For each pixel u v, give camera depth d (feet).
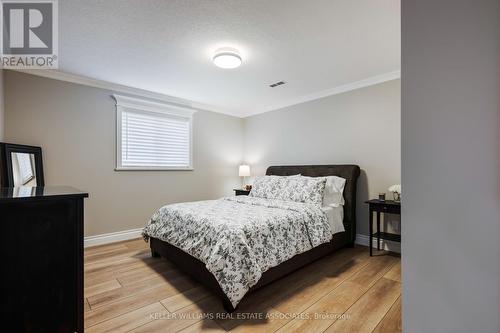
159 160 13.23
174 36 7.36
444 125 3.03
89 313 5.90
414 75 3.24
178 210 8.79
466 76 2.89
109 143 11.53
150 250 10.44
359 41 7.68
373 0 5.78
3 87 8.94
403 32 3.34
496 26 2.71
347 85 11.56
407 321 3.32
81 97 10.78
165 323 5.55
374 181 10.88
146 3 5.86
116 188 11.70
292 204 9.45
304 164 13.57
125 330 5.30
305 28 6.95
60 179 10.22
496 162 2.71
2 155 8.36
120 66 9.52
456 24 2.95
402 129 3.34
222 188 16.06
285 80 11.05
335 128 12.25
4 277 3.15
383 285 7.34
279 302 6.42
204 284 6.70
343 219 10.87
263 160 15.90
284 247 7.31
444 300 3.05
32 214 3.32
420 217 3.21
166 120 13.50
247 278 6.01
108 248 10.68
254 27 6.91
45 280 3.41
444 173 3.03
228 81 11.14
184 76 10.56
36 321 3.34
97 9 6.07
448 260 3.01
